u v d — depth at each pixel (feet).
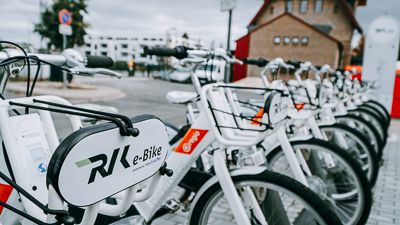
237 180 5.75
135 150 2.89
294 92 9.68
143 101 34.04
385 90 23.82
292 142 8.34
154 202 6.55
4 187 4.24
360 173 7.75
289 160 7.52
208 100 6.08
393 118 29.78
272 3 119.03
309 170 8.46
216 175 5.86
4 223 4.32
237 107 7.18
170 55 6.02
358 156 10.78
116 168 2.75
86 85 46.55
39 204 2.93
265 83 8.61
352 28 114.42
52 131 4.53
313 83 10.34
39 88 35.68
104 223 4.67
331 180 9.08
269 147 8.41
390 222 9.49
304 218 6.87
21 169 3.91
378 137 12.14
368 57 23.86
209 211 6.14
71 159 2.44
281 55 96.84
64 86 37.42
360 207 7.77
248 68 54.80
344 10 113.29
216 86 6.21
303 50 95.40
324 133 10.80
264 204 6.35
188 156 6.37
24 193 3.03
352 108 14.03
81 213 4.58
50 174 2.40
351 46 115.44
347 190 8.90
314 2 115.85
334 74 13.24
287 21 95.25
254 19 119.85
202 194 6.12
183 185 7.04
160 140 3.15
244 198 5.94
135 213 5.95
